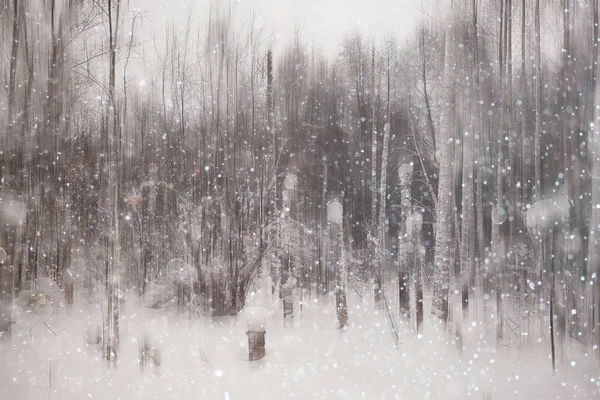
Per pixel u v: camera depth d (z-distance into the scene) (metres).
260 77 14.05
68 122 11.21
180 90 14.10
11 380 7.72
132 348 9.67
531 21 10.16
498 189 10.66
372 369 8.35
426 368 8.32
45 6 10.02
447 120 11.58
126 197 15.29
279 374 8.14
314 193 17.31
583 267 8.31
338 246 12.04
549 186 9.11
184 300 13.68
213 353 9.25
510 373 7.84
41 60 10.12
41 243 12.24
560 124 8.59
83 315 12.34
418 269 12.88
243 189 13.38
